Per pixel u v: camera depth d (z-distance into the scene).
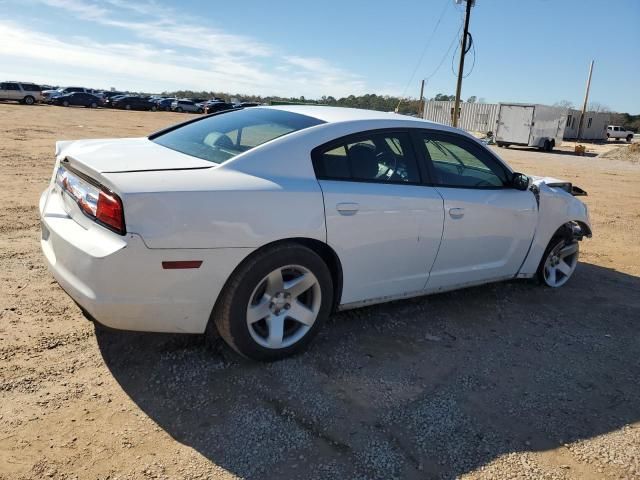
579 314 4.71
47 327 3.57
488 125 39.16
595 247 7.31
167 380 3.09
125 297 2.78
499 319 4.44
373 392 3.16
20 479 2.28
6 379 2.96
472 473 2.56
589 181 16.67
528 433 2.91
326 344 3.69
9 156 11.77
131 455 2.48
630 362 3.87
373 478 2.47
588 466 2.69
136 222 2.73
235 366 3.29
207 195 2.90
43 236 3.48
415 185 3.89
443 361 3.62
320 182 3.37
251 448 2.60
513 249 4.68
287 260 3.19
